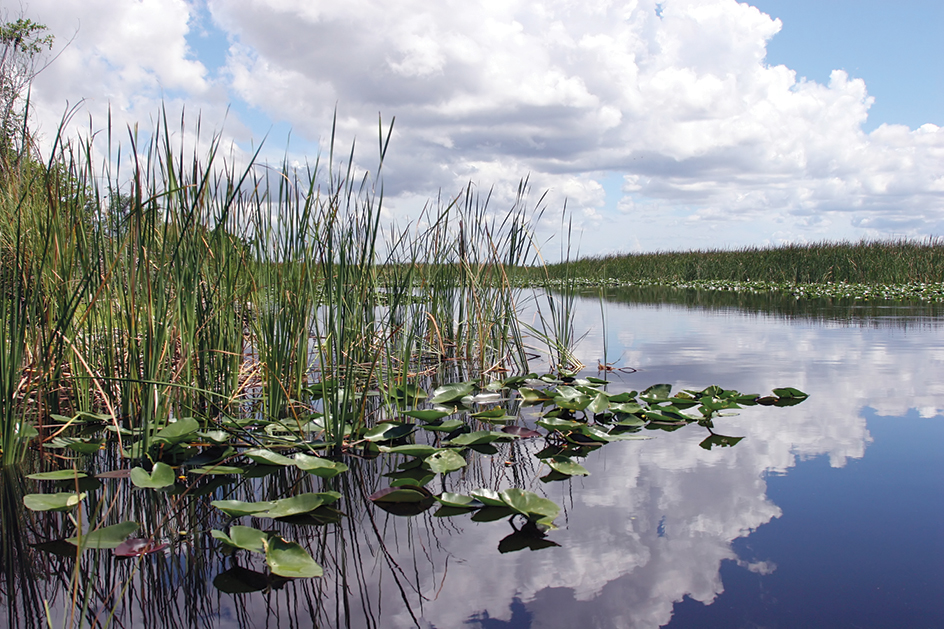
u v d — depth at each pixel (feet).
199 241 6.63
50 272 6.80
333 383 6.25
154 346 6.02
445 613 3.16
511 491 4.62
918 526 4.16
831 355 11.44
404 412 6.50
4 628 3.04
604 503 4.66
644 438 6.43
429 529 4.27
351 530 4.27
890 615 3.10
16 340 5.84
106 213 6.64
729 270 47.88
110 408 5.82
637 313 20.62
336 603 3.28
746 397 8.00
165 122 6.40
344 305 7.79
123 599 3.36
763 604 3.20
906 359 10.90
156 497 4.92
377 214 6.61
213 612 3.21
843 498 4.67
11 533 4.24
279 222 7.43
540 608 3.19
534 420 7.47
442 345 11.84
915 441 6.14
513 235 11.48
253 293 7.59
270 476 5.46
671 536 4.05
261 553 3.95
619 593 3.33
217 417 7.07
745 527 4.17
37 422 6.57
